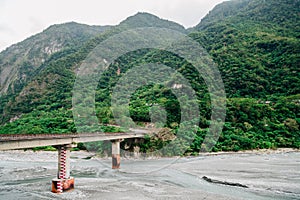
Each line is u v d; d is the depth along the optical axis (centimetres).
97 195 3259
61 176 3506
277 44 13562
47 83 14688
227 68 12131
